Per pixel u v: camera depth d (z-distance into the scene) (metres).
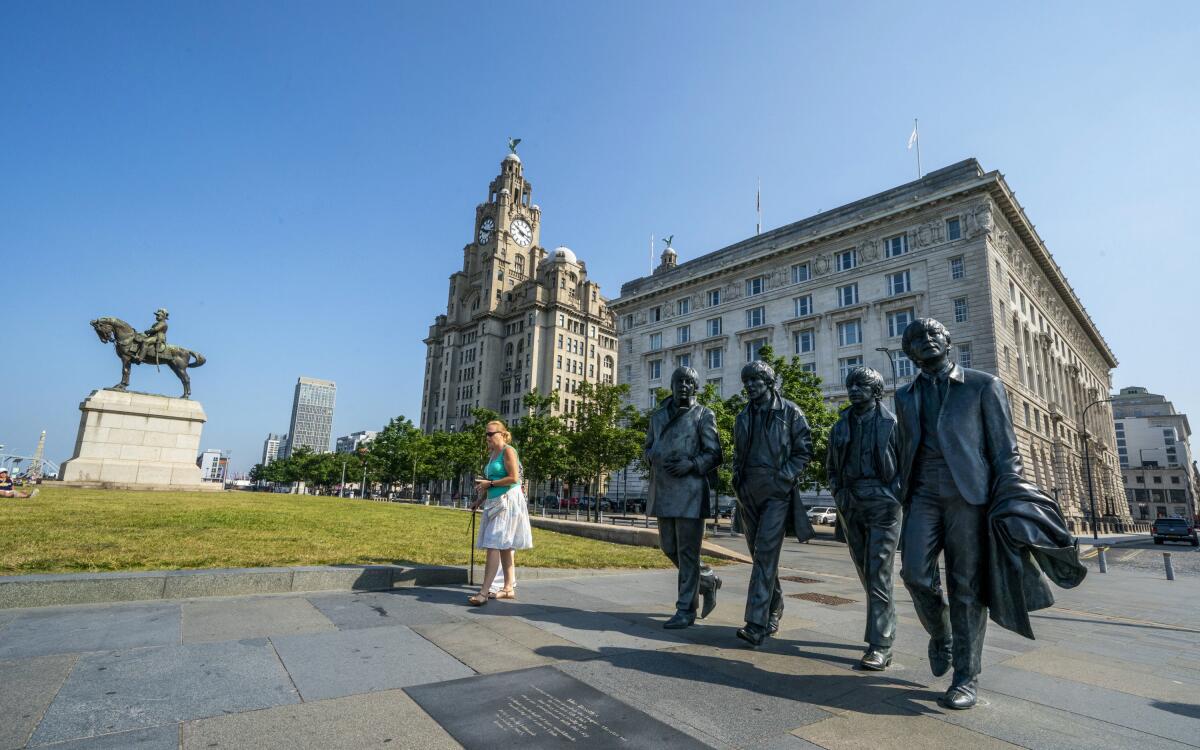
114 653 4.07
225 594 6.07
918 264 44.59
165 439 32.94
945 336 4.23
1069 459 53.88
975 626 3.85
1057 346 59.72
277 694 3.47
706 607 5.91
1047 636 6.35
